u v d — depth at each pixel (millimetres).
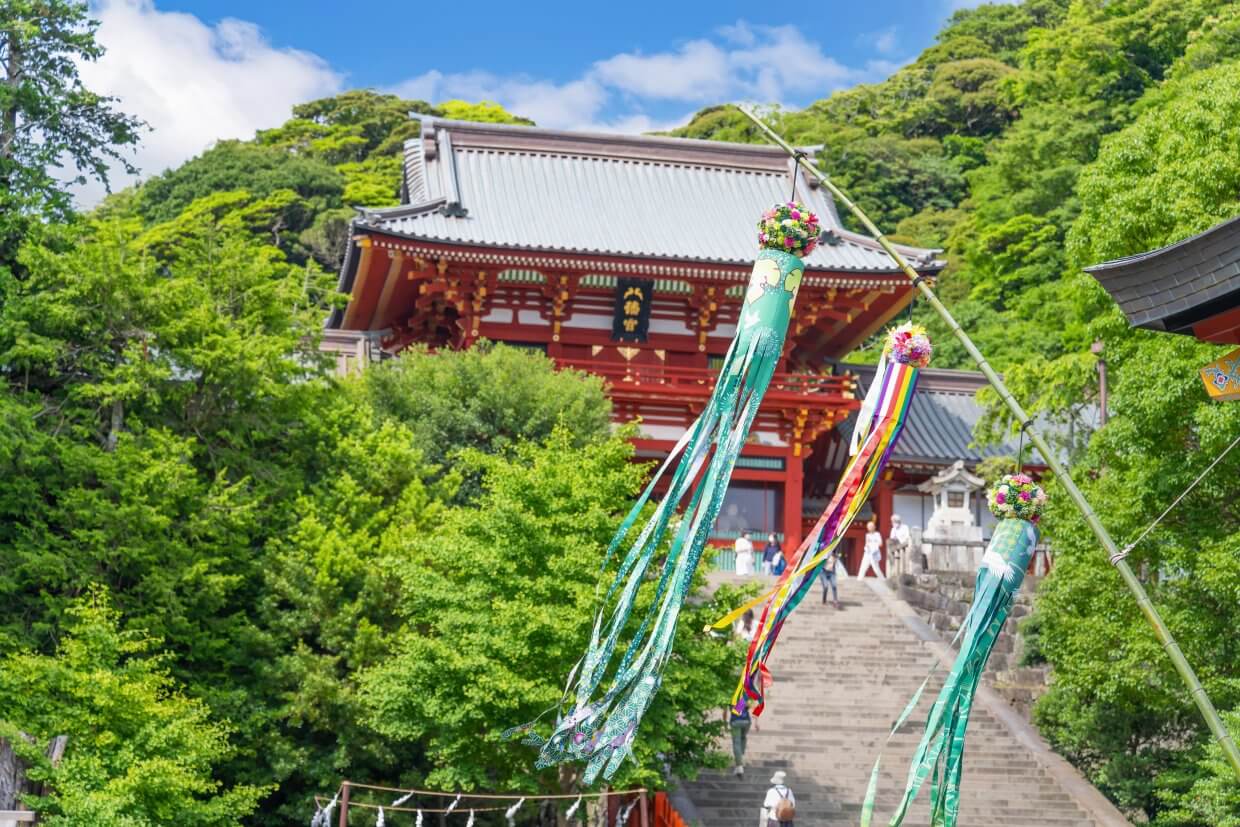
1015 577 13383
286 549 30438
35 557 26891
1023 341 66625
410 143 58125
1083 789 32125
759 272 12336
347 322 55719
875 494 56781
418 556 29141
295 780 30031
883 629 40438
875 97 106250
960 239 80938
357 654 28938
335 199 87188
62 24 31359
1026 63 90375
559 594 26609
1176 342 28453
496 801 29188
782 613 12336
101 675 22359
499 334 51000
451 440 39281
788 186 57656
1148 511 29484
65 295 29953
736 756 30578
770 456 52562
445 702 25891
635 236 52219
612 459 29078
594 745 11258
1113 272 14133
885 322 54750
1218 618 28734
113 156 32344
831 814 29953
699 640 27000
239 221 37250
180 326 30797
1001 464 51062
